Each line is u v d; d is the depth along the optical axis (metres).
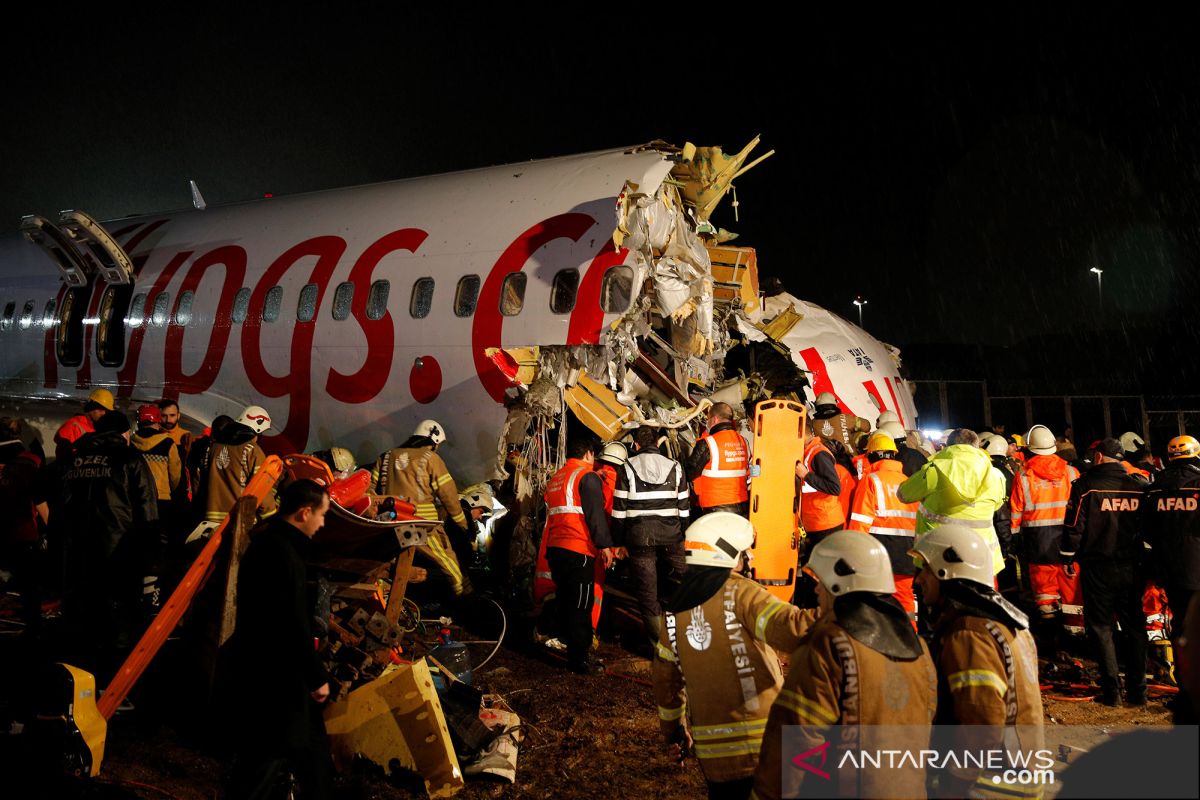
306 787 3.88
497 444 9.01
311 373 10.43
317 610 4.53
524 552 8.48
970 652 2.87
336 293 10.41
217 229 12.67
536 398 8.67
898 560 6.59
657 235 9.16
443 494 7.99
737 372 12.88
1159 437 18.72
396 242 10.25
